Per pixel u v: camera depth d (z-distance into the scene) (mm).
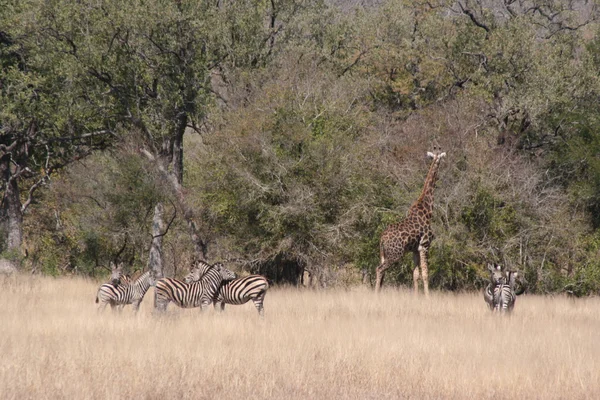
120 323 13695
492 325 14672
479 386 9375
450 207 25859
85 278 28141
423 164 27703
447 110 30062
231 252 26484
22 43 28906
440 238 24938
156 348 11273
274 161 24719
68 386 8727
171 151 28578
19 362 9852
